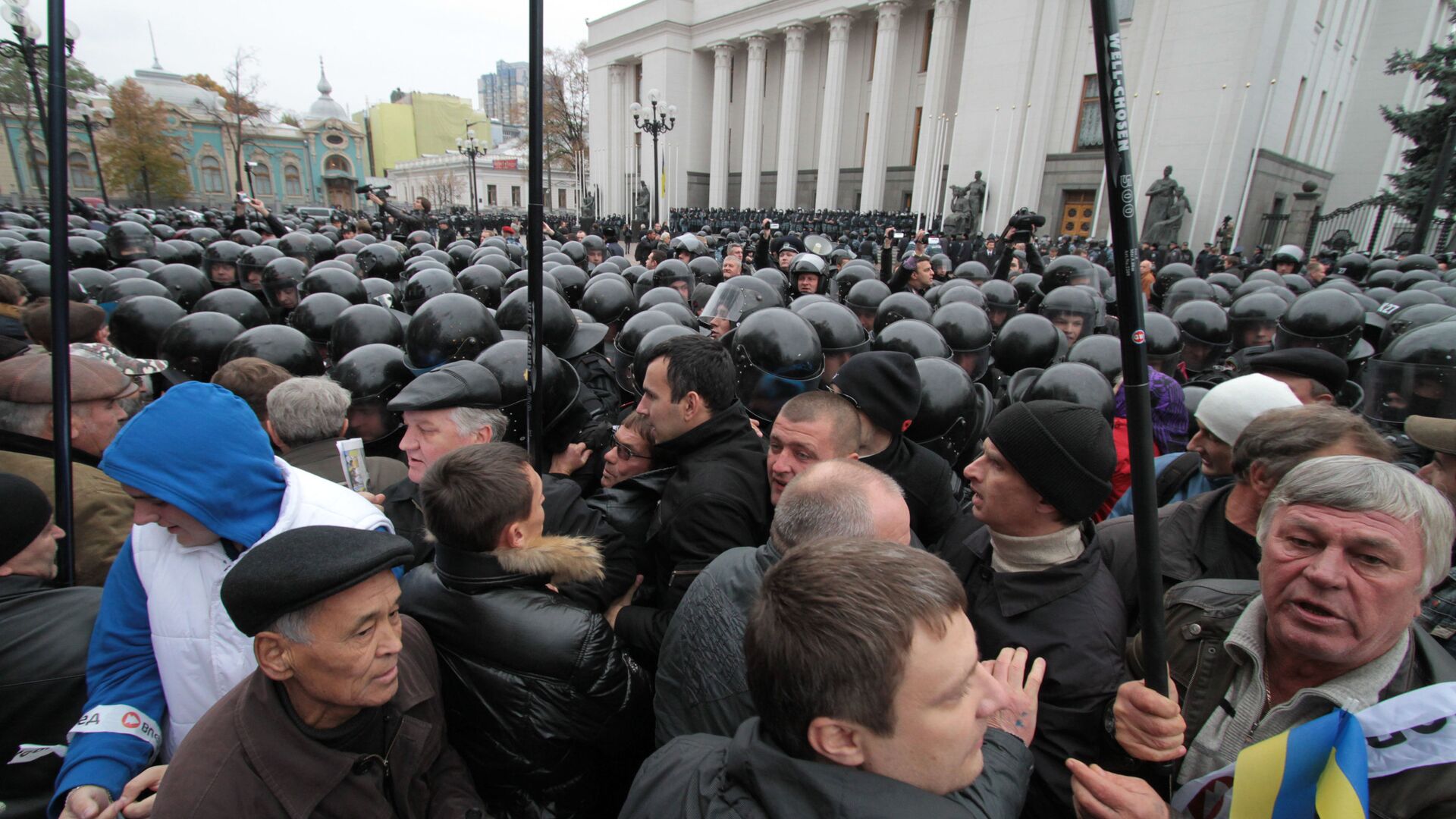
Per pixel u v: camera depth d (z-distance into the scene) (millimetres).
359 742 1268
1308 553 1241
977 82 27156
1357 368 4430
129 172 38625
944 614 928
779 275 6496
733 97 42156
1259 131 21203
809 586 952
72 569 1862
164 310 4168
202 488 1423
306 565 1100
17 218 12398
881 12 31203
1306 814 1146
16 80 19500
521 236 19516
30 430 2275
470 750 1547
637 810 1163
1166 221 22250
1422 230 10234
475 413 2170
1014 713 1364
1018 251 11156
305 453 2254
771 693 966
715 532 1981
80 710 1595
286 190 58562
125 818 1390
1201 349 4781
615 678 1562
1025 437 1553
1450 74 16000
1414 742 1106
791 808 937
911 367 2326
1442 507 1186
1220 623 1486
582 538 1819
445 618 1511
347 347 3756
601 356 4395
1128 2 24094
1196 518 1907
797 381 3012
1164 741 1205
